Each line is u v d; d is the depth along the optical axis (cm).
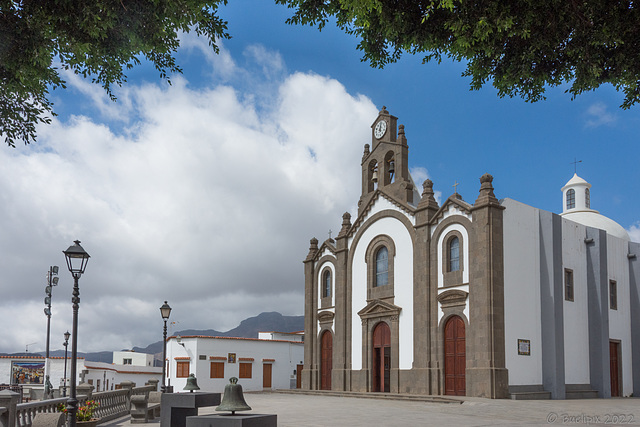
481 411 2175
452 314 2955
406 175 3491
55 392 3462
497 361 2725
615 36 890
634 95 1002
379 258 3547
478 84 1050
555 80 1013
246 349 4897
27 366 5784
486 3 878
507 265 2866
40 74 902
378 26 998
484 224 2848
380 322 3434
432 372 3016
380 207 3566
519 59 980
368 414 2091
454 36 968
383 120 3684
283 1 970
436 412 2173
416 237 3244
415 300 3194
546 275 3027
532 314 2936
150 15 877
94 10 820
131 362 8600
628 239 4159
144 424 1812
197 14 881
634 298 3688
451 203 3056
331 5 966
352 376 3572
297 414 2091
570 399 2939
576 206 4369
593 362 3272
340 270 3781
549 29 918
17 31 824
